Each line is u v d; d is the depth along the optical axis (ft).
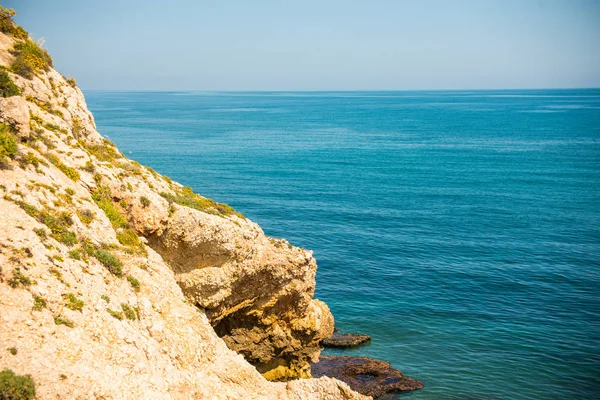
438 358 140.77
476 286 189.78
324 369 133.08
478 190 351.87
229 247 107.14
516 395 124.98
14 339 56.85
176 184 122.52
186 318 86.43
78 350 61.16
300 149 535.19
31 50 104.06
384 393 124.16
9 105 81.66
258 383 89.45
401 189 353.92
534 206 307.17
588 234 252.21
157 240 100.99
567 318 164.25
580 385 128.98
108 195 94.17
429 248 232.53
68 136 96.73
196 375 79.20
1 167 73.92
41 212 72.74
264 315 120.98
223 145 547.08
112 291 75.41
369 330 156.15
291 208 297.12
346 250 228.43
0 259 62.03
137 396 63.10
